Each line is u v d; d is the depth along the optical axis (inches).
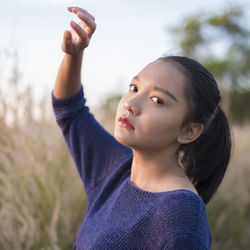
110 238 31.3
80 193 81.7
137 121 31.0
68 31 37.7
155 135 31.0
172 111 30.7
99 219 35.3
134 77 32.9
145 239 29.1
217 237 104.7
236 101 662.5
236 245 104.9
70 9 36.4
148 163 33.1
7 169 75.4
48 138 87.6
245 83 690.8
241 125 308.2
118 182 39.6
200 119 31.9
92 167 43.0
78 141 44.6
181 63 31.8
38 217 70.7
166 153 32.6
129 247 29.9
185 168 40.1
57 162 84.4
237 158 165.8
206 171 39.3
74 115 44.8
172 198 28.3
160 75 31.1
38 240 63.6
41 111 91.8
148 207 30.2
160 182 32.5
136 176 34.8
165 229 27.2
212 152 38.6
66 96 44.8
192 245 25.7
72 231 75.7
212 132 38.1
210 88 32.0
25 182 73.2
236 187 132.2
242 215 115.3
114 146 42.2
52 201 73.2
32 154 82.0
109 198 37.7
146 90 31.4
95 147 43.1
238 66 708.7
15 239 60.6
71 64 42.1
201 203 28.2
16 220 67.5
